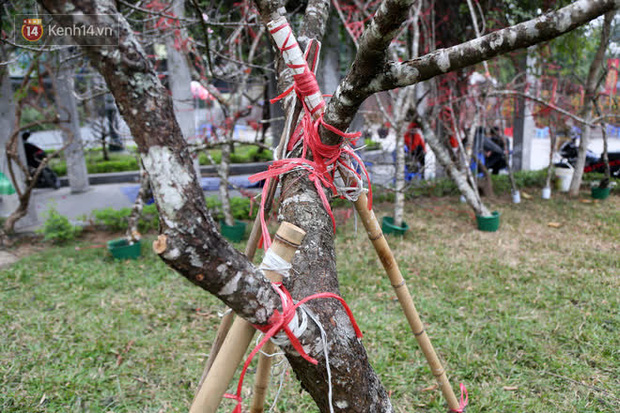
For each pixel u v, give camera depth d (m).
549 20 0.78
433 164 7.19
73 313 3.45
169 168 0.73
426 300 3.59
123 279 4.10
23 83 4.78
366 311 3.45
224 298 0.83
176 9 4.67
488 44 0.83
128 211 5.68
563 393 2.48
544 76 6.52
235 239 5.20
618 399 2.41
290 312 0.89
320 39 1.56
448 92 5.97
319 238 1.21
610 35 5.91
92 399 2.52
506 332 3.07
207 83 5.00
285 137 1.36
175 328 3.27
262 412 1.63
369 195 1.39
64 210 7.06
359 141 6.53
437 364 1.77
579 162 6.73
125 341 3.07
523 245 4.83
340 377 1.00
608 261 4.28
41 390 2.56
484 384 2.58
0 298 3.70
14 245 5.18
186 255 0.75
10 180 5.66
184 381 2.68
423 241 5.03
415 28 4.71
